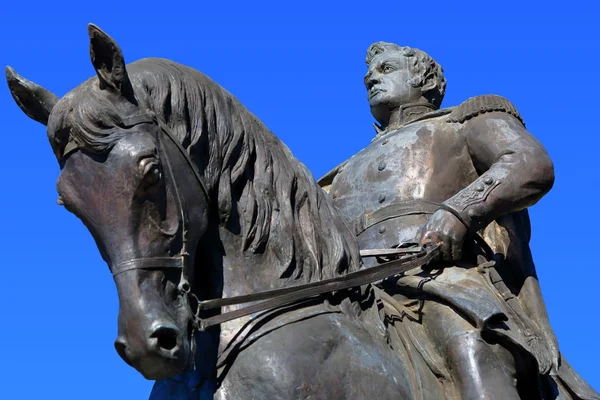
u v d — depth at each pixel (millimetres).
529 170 5418
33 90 4379
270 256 4562
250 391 4262
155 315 4047
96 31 4152
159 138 4250
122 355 4098
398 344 4887
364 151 6113
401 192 5742
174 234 4195
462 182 5770
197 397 4324
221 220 4496
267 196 4602
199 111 4453
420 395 4742
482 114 5801
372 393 4461
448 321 5012
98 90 4211
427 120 5996
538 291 5645
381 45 6535
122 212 4105
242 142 4594
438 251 5227
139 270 4094
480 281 5289
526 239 5836
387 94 6328
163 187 4176
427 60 6438
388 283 5289
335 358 4441
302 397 4285
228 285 4465
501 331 4941
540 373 5160
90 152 4133
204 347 4367
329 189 6305
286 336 4383
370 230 5680
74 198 4164
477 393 4820
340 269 4699
